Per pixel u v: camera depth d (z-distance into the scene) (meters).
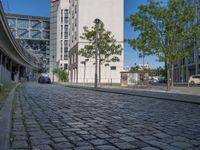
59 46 108.38
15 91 22.33
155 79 84.31
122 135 6.10
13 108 10.74
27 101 13.95
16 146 5.02
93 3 63.06
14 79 60.69
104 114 9.44
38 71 130.62
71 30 74.56
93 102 13.94
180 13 24.09
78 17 62.84
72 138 5.73
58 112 9.81
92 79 61.94
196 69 64.31
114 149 4.94
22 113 9.41
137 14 25.06
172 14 24.05
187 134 6.30
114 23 63.44
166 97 16.98
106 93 22.12
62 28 107.69
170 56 24.95
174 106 12.53
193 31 23.86
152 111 10.51
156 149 4.97
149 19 24.75
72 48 71.38
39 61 130.25
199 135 6.19
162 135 6.15
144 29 24.72
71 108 11.12
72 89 28.97
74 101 14.39
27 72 104.88
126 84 34.78
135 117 8.84
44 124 7.32
